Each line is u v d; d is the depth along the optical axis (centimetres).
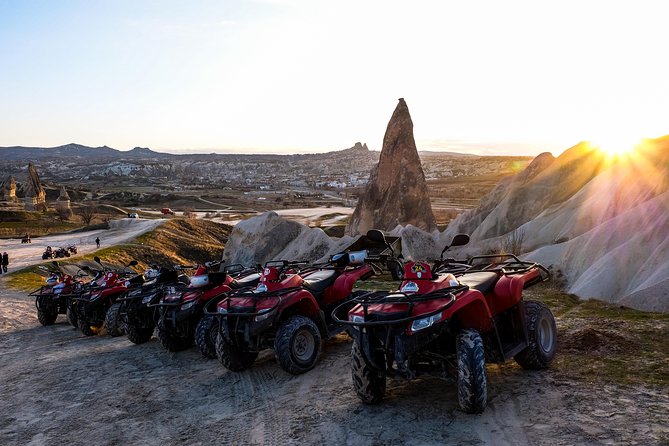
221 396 724
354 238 3020
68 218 11831
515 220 3419
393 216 4753
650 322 890
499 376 661
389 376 576
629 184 2355
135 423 655
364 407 607
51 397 813
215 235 8669
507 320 645
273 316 765
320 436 546
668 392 558
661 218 1457
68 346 1284
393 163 4853
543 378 638
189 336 1007
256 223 3394
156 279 1167
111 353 1112
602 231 1653
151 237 7312
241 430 593
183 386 794
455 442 495
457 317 579
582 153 3481
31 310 2114
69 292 1628
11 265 4859
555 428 499
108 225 9944
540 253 1888
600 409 530
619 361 674
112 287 1415
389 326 543
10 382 938
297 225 3388
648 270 1308
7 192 13862
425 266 573
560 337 804
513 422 522
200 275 968
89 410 726
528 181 3925
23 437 648
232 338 797
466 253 2788
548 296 1377
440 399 604
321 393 682
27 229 9731
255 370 830
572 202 2673
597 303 1212
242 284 974
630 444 452
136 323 1166
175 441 584
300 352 776
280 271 900
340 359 830
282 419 609
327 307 877
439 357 564
